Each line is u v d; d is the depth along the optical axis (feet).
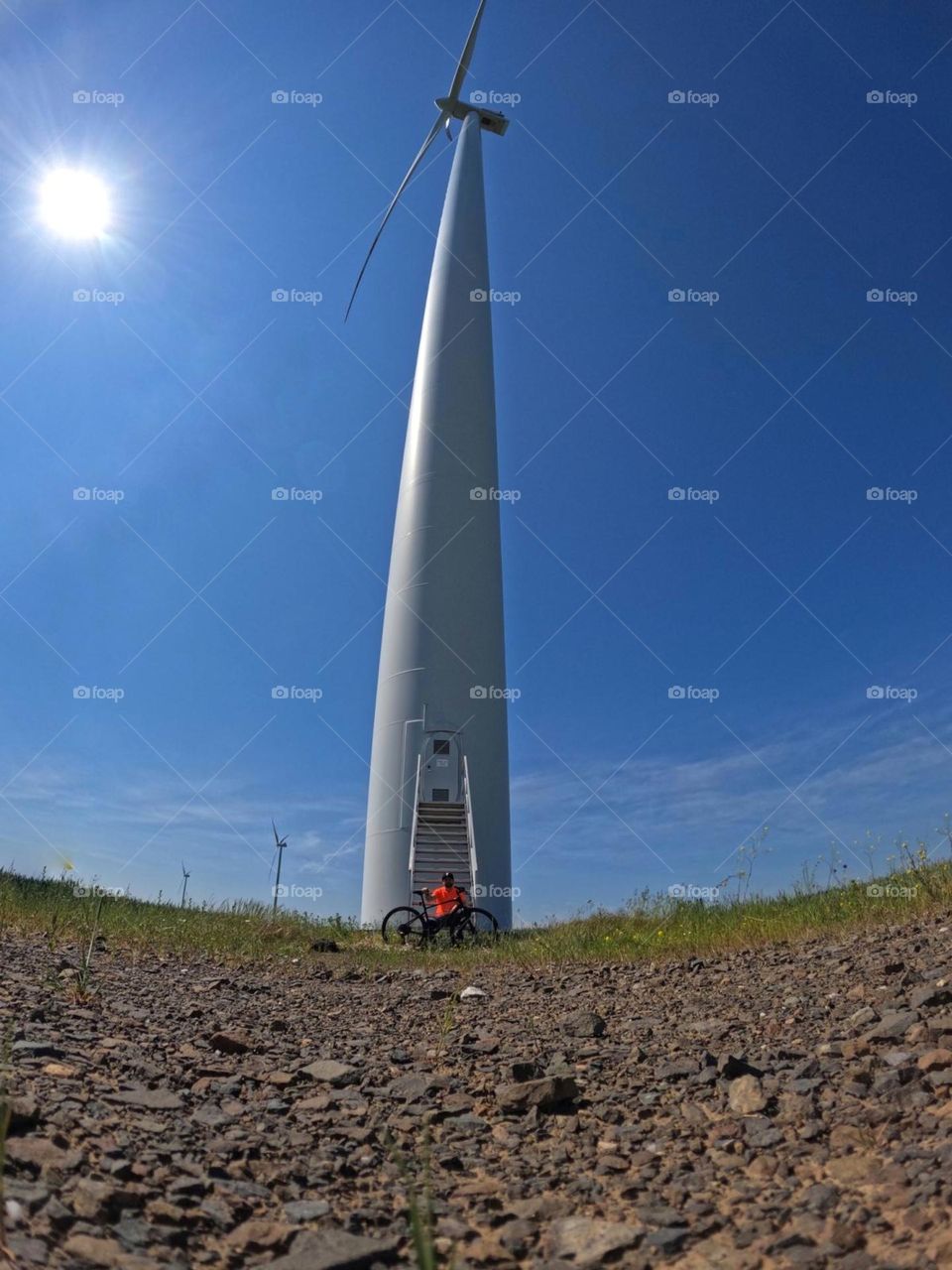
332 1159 13.41
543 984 34.19
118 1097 14.47
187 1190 11.19
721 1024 22.35
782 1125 14.58
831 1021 21.07
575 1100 16.61
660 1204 11.99
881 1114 14.14
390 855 97.96
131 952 38.73
